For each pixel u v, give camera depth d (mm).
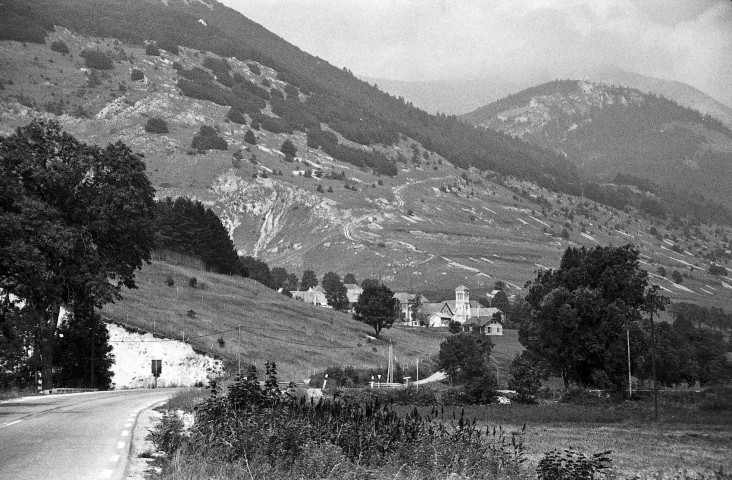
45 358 57844
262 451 17344
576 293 74125
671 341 75062
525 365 64000
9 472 15172
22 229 48938
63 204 59938
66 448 18703
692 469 23344
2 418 27156
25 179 58219
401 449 18516
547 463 19172
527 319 83750
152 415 28453
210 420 20156
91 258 58312
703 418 39438
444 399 62125
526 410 52969
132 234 62531
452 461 18250
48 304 57219
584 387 74688
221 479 15000
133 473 15195
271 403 21719
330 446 17297
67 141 60438
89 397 44094
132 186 62406
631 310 75125
